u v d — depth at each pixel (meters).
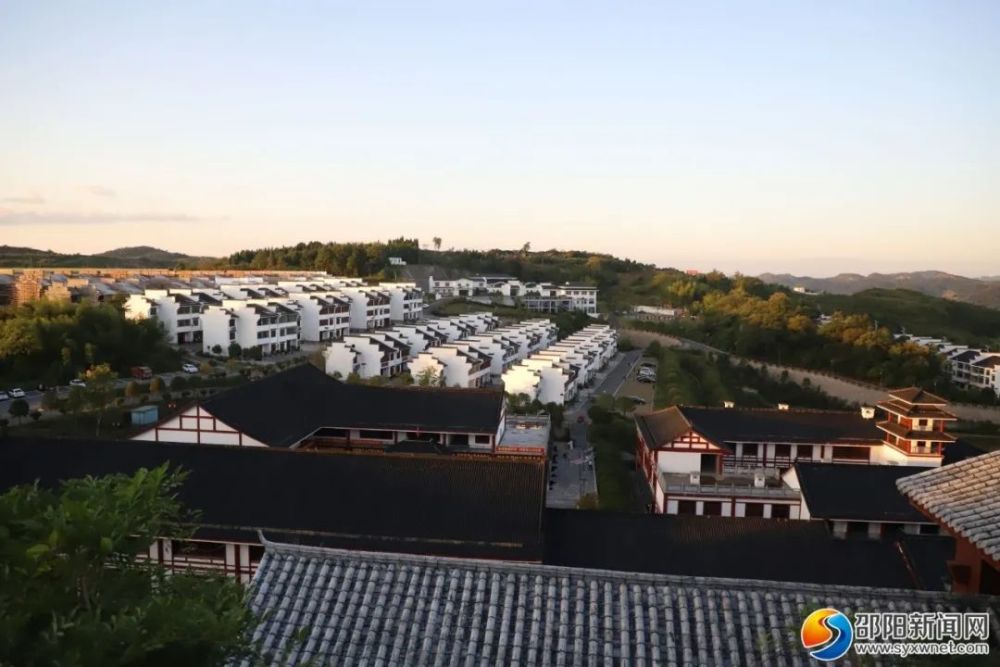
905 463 38.47
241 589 8.95
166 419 34.69
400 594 11.82
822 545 23.61
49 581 7.30
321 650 10.90
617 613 11.38
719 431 41.28
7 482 25.95
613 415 57.28
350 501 24.59
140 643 6.61
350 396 42.72
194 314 82.56
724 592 11.67
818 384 83.50
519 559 22.55
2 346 56.78
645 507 39.12
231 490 25.20
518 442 44.72
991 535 9.87
